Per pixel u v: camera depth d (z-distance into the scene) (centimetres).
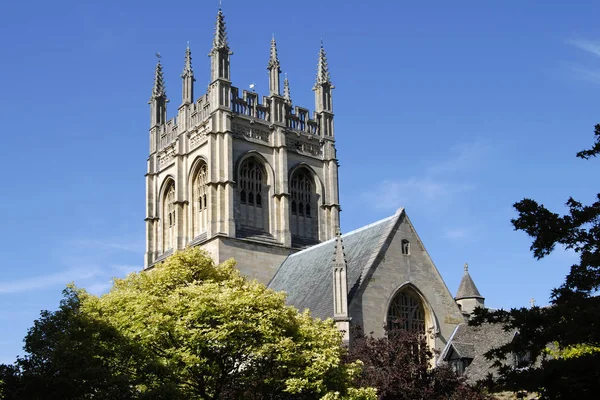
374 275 9794
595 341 4506
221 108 12412
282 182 12694
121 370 7319
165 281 8512
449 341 10050
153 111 14038
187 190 12938
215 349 7381
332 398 7250
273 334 7412
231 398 7900
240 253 12006
